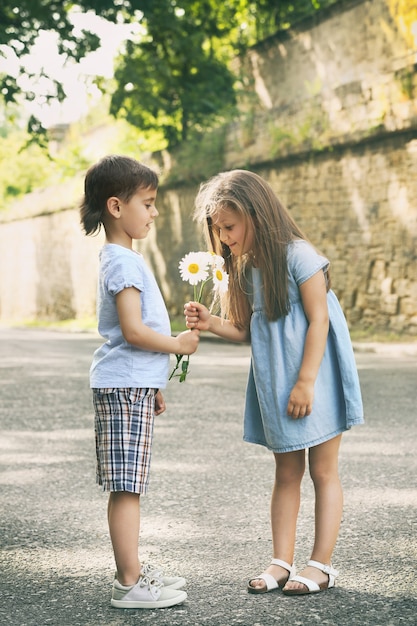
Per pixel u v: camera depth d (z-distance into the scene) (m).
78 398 9.37
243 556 3.78
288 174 20.67
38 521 4.42
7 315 42.09
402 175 17.05
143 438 3.28
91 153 41.66
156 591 3.19
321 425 3.39
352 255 18.50
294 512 3.52
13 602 3.27
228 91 25.70
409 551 3.76
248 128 21.97
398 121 16.78
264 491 4.95
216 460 5.84
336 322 3.47
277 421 3.41
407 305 17.02
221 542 3.99
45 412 8.34
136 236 3.37
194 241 25.09
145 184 3.34
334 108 18.62
